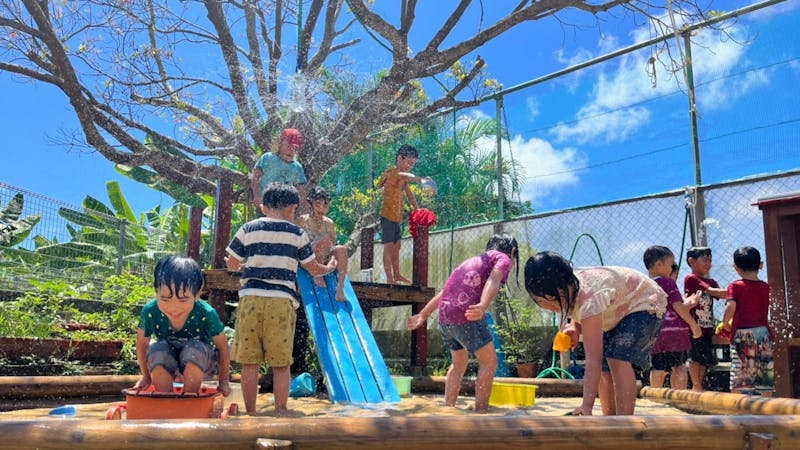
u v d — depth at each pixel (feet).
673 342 16.33
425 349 21.08
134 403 7.72
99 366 18.84
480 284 12.55
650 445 5.23
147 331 9.74
